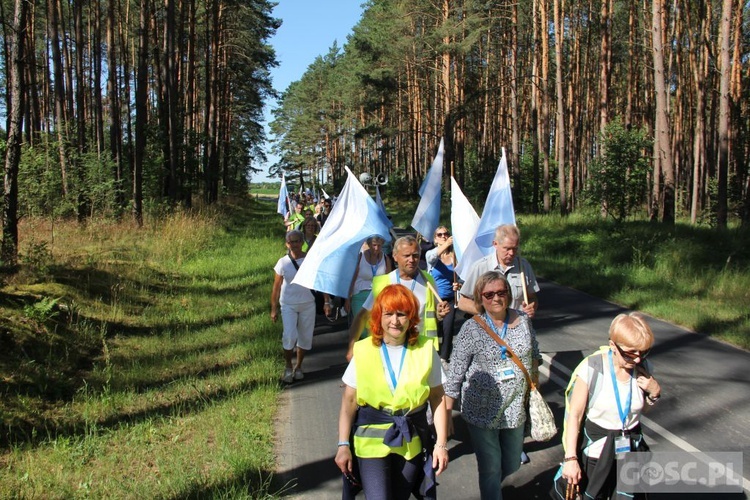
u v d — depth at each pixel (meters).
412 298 3.45
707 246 15.20
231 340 8.94
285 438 5.56
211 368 7.64
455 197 7.48
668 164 19.67
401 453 3.42
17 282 9.59
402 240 5.19
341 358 8.25
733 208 30.19
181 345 8.58
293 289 7.27
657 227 18.50
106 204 20.70
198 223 21.98
